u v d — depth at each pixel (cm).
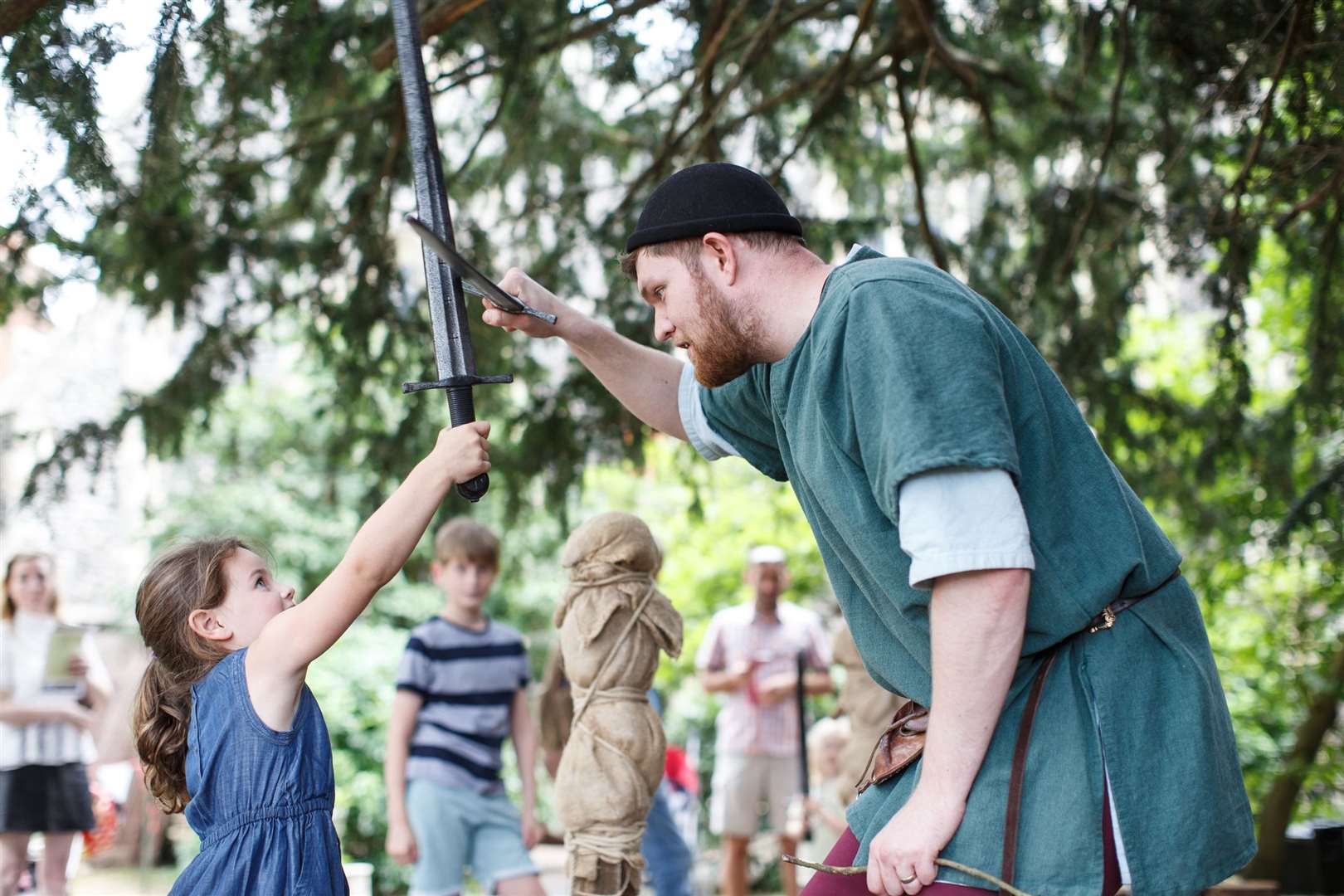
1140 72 482
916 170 480
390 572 189
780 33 459
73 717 495
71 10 257
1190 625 179
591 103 585
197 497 980
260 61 405
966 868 162
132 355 971
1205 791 166
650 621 222
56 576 505
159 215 460
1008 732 168
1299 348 652
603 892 216
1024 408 173
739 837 620
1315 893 615
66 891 505
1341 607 676
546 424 531
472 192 573
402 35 191
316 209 534
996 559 159
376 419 559
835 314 174
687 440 245
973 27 502
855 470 175
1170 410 559
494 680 435
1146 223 475
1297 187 378
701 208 187
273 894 189
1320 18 357
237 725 194
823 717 934
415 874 423
